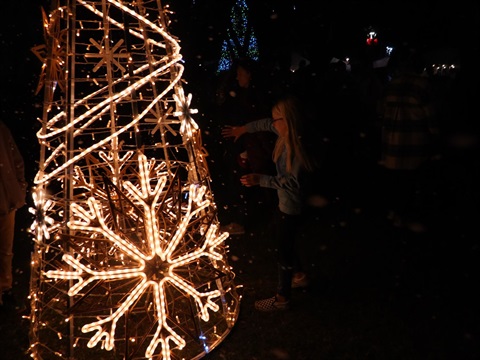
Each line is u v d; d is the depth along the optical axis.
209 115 8.28
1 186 4.44
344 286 5.02
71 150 3.74
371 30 16.41
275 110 4.39
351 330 4.26
